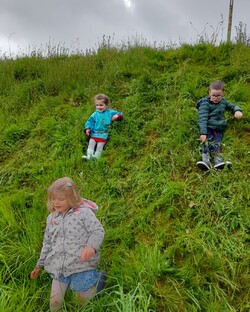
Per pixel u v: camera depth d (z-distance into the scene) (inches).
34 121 247.8
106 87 266.2
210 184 166.6
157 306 121.8
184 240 142.3
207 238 142.7
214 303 120.6
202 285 127.6
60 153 211.0
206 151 182.1
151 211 158.6
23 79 319.3
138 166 191.3
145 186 175.8
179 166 182.4
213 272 130.0
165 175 177.5
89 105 247.0
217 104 195.6
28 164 205.9
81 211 127.6
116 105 246.5
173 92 239.6
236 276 130.8
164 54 301.9
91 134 216.8
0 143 231.6
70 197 126.7
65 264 123.4
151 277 128.1
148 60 288.8
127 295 118.0
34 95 277.1
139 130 217.2
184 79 247.9
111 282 130.6
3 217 161.0
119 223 161.0
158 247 142.0
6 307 116.7
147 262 132.4
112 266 136.7
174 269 130.4
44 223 160.2
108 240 150.6
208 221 151.3
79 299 123.9
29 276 136.3
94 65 307.0
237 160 181.0
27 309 119.3
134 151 202.2
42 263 130.5
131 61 294.5
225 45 288.2
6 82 307.4
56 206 126.9
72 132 222.2
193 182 172.2
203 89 233.3
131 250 144.7
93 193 179.5
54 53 374.3
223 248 139.6
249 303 121.5
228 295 125.9
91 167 196.7
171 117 213.0
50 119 239.6
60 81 286.4
